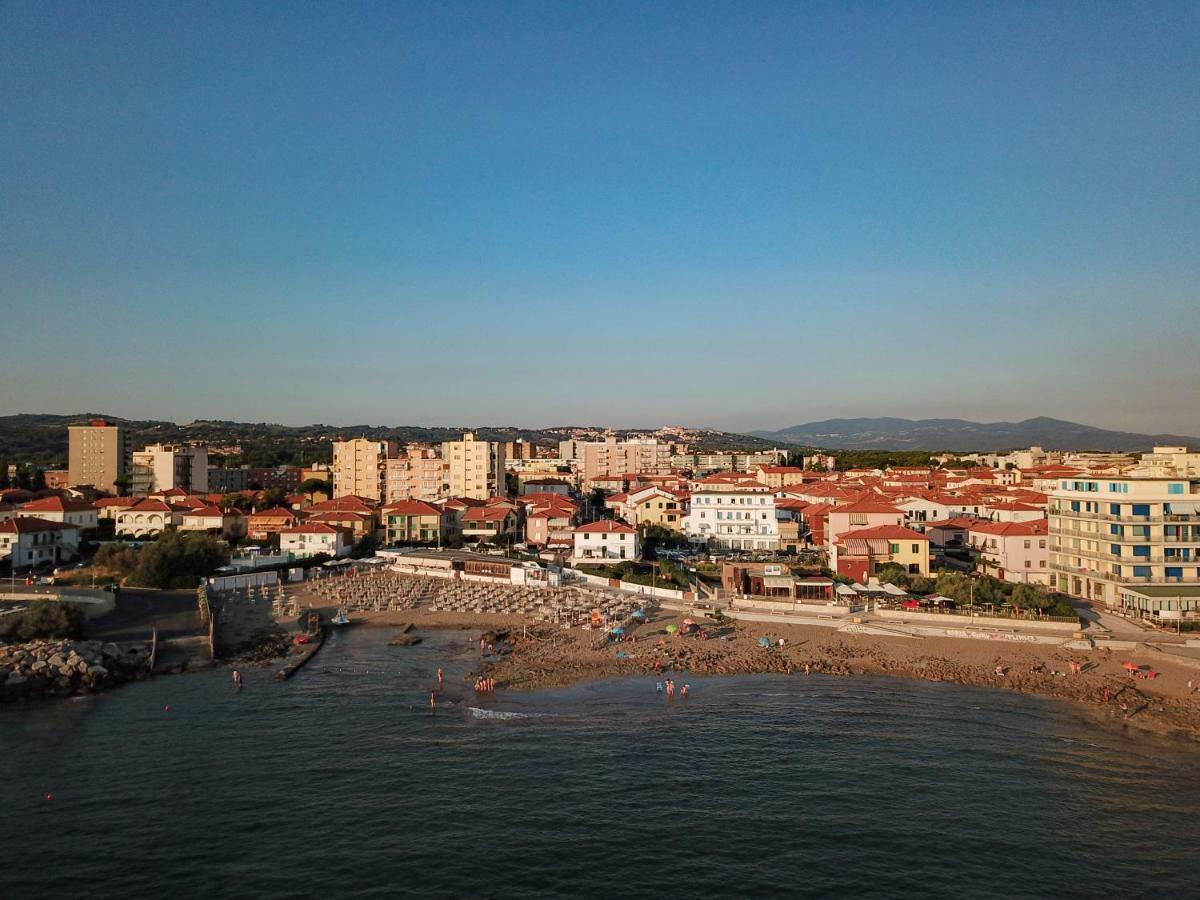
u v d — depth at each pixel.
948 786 55.50
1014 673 79.44
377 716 69.31
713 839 48.59
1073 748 61.84
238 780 56.47
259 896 42.72
